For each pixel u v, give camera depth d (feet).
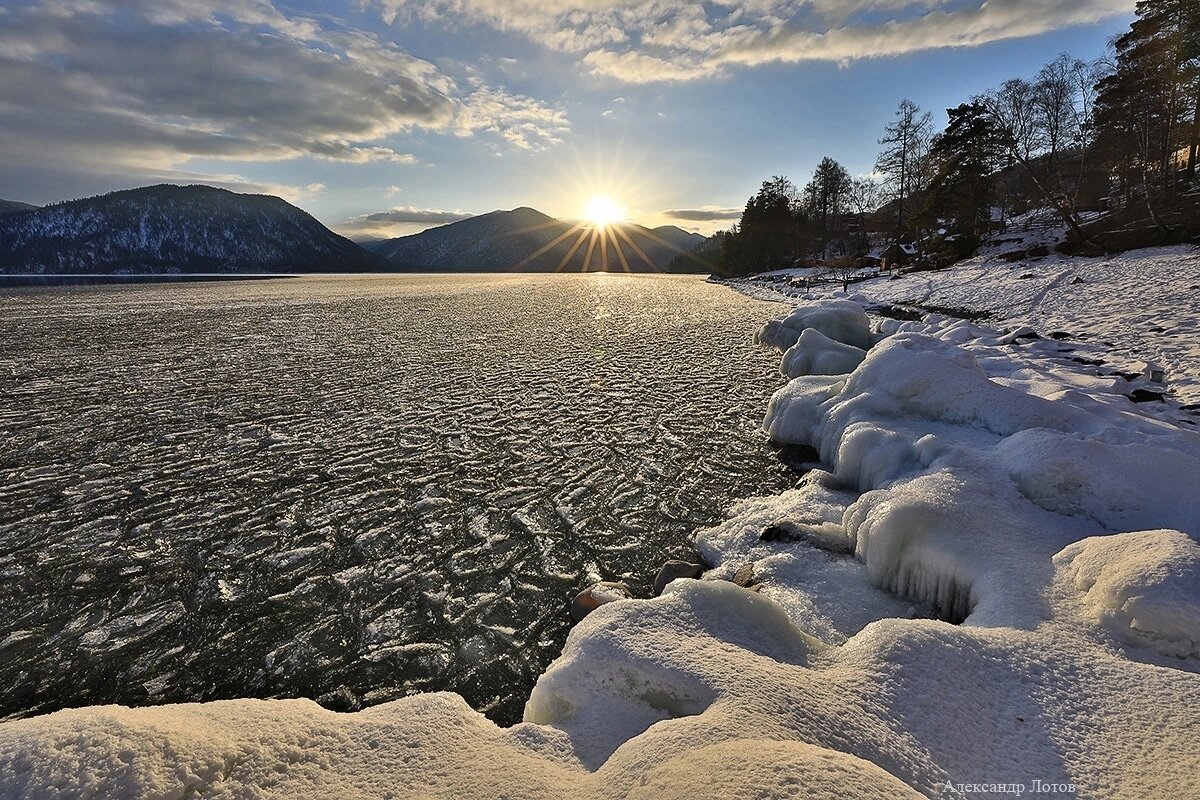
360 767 10.68
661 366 71.92
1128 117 141.38
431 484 36.88
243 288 255.91
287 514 32.96
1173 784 10.13
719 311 133.59
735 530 28.99
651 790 9.36
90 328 108.58
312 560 28.27
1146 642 14.39
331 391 60.23
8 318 124.36
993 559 19.30
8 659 21.75
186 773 9.68
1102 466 23.20
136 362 75.36
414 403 55.52
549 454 41.78
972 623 17.22
